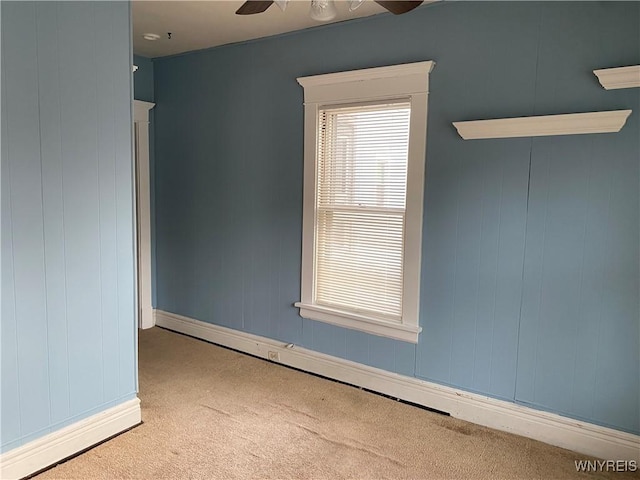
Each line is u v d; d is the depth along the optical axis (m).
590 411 2.53
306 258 3.47
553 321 2.59
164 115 4.27
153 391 3.21
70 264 2.39
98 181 2.49
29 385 2.27
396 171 3.05
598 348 2.48
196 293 4.25
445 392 2.97
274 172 3.60
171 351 3.96
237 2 2.85
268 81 3.56
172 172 4.29
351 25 3.13
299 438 2.65
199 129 4.03
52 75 2.24
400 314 3.12
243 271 3.89
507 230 2.68
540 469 2.40
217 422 2.81
